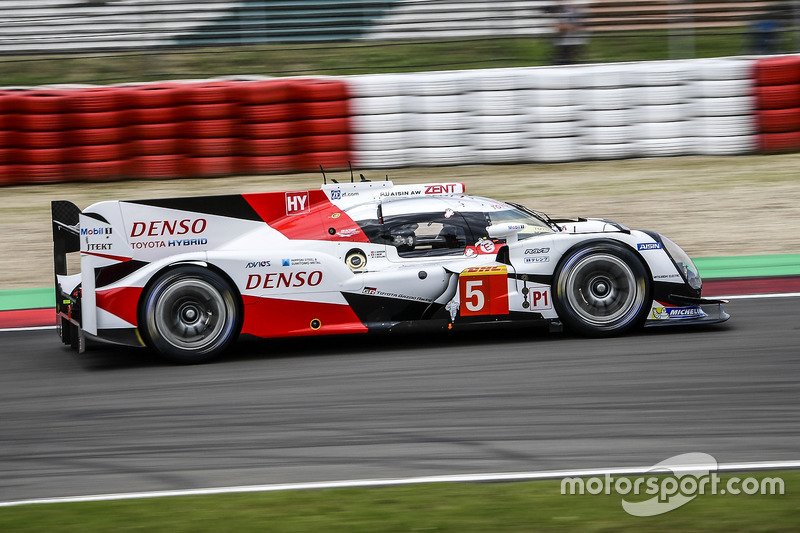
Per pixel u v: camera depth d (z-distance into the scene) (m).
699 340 23.66
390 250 24.23
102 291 23.12
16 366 24.16
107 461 16.89
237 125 42.91
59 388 21.88
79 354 25.22
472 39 55.25
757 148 44.38
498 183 41.94
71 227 24.92
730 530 12.59
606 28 55.62
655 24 55.41
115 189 42.00
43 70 53.84
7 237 37.50
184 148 42.88
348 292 23.88
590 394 19.64
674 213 38.22
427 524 13.11
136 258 23.61
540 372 21.38
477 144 44.00
